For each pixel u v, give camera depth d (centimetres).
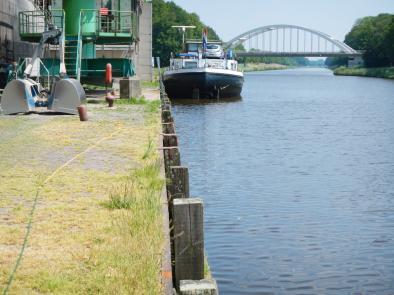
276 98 6738
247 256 1170
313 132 3378
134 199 860
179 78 5419
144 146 1420
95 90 3366
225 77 5494
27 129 1711
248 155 2497
